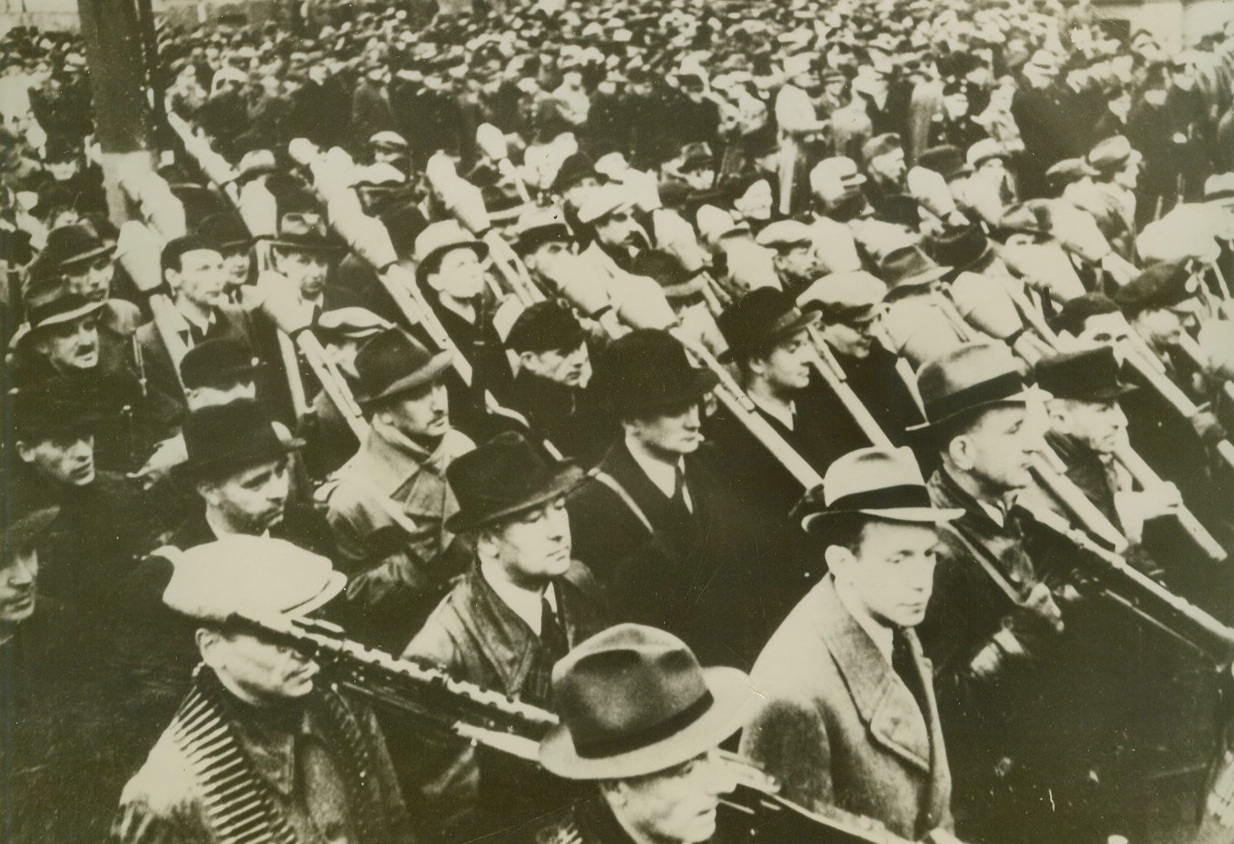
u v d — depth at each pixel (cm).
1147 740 312
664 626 279
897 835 289
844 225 299
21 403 263
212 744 261
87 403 265
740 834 279
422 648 269
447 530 272
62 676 259
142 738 260
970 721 298
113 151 268
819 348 294
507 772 270
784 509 288
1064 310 314
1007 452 307
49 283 265
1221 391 325
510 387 278
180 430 267
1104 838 305
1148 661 314
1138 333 320
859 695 288
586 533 277
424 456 273
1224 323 327
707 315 288
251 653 264
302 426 270
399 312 275
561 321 281
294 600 266
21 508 262
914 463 298
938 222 306
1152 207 322
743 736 280
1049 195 315
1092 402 315
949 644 298
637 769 274
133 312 268
